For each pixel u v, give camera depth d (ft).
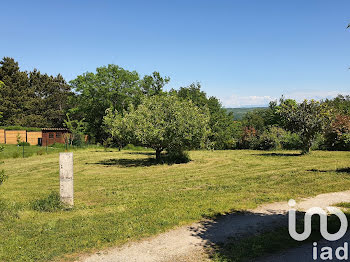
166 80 153.89
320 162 58.13
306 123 71.31
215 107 153.48
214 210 24.85
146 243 18.31
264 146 103.45
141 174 50.01
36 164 69.26
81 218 23.52
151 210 25.23
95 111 149.07
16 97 202.08
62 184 27.32
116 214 24.36
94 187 38.88
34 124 197.47
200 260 15.96
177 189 35.91
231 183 38.55
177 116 59.31
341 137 54.34
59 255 16.65
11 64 212.02
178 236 19.40
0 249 17.40
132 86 145.59
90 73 142.61
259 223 21.62
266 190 33.01
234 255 16.34
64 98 221.46
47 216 24.45
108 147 131.03
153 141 60.49
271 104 186.91
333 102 154.10
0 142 162.20
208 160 67.31
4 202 28.55
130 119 62.03
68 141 135.44
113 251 17.21
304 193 30.89
